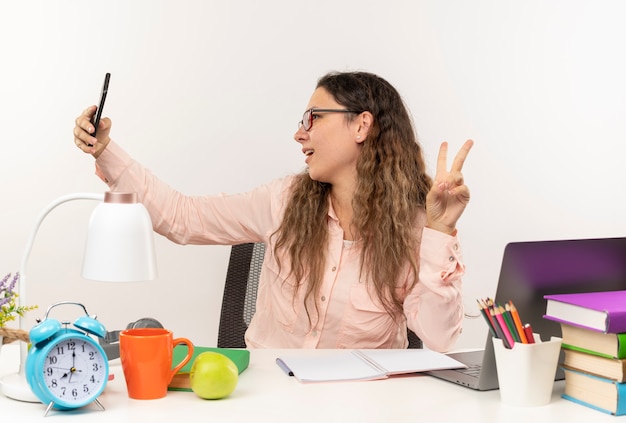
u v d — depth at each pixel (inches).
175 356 64.9
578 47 127.0
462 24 123.2
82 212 113.4
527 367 57.1
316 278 84.7
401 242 83.7
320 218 86.0
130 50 113.7
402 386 62.7
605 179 129.3
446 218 69.8
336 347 86.0
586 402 58.2
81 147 83.8
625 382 56.1
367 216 83.9
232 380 57.2
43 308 112.6
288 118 118.2
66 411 54.1
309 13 118.2
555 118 127.1
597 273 64.9
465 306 125.6
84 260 54.1
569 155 128.0
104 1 112.8
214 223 91.4
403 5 121.3
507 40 124.8
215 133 116.4
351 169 86.4
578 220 129.0
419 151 90.7
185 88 115.3
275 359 71.1
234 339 102.9
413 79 122.3
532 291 61.6
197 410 54.8
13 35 110.7
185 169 115.9
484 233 125.9
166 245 116.0
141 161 114.5
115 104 113.6
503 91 125.2
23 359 59.7
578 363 58.9
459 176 66.7
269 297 89.7
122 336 57.1
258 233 92.2
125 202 54.2
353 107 85.1
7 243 111.4
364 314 84.7
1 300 58.4
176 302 116.7
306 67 118.4
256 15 116.6
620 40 128.1
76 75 112.4
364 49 120.3
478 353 73.9
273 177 118.1
